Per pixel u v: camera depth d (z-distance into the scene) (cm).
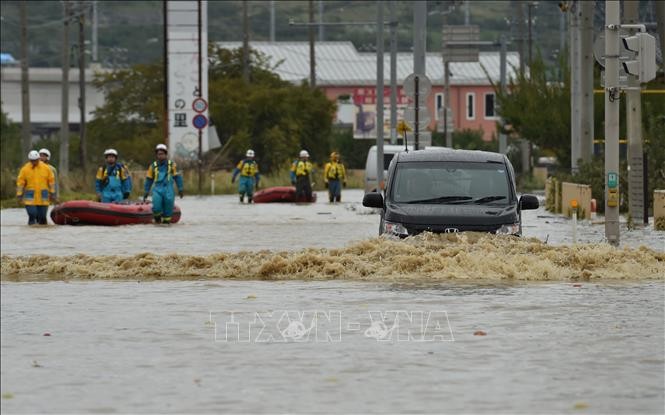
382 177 9644
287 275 4081
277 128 15688
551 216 7656
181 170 12688
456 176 4312
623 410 2095
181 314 3200
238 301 3444
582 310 3189
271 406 2152
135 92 16325
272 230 6612
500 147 14600
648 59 5019
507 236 4138
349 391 2253
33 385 2331
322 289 3697
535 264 3947
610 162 5075
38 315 3206
